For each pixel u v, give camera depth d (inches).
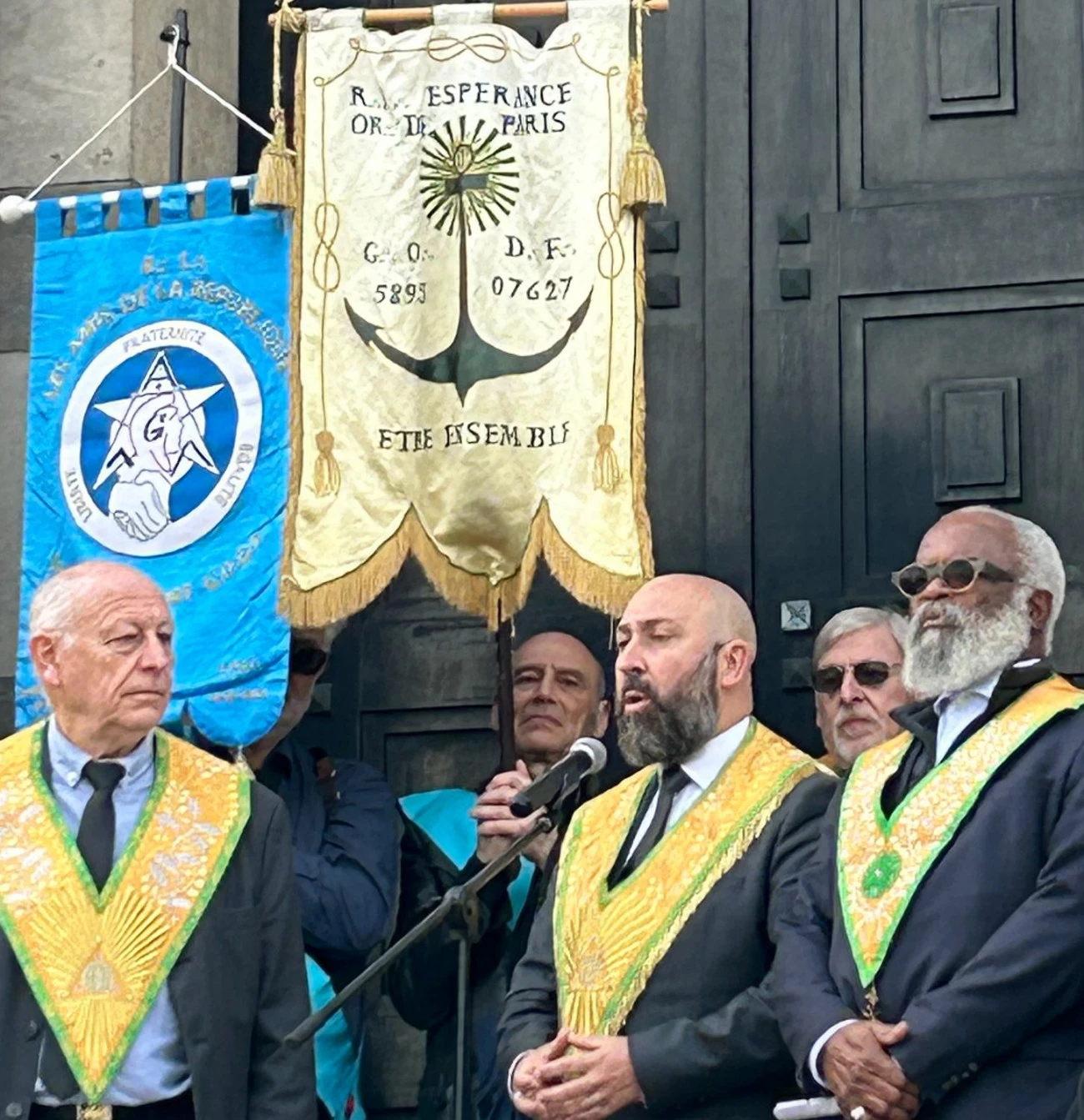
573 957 243.0
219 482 277.9
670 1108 232.1
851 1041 218.5
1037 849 223.8
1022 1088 216.1
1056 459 296.4
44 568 281.0
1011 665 233.5
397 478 273.7
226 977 237.8
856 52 309.0
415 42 280.5
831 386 303.7
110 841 241.8
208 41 322.7
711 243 309.4
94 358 284.2
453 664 309.6
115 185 310.8
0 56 315.6
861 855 229.8
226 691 272.1
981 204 303.0
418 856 282.4
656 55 313.9
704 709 247.6
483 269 275.6
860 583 299.1
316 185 279.4
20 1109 232.2
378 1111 294.4
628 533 269.0
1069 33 304.2
